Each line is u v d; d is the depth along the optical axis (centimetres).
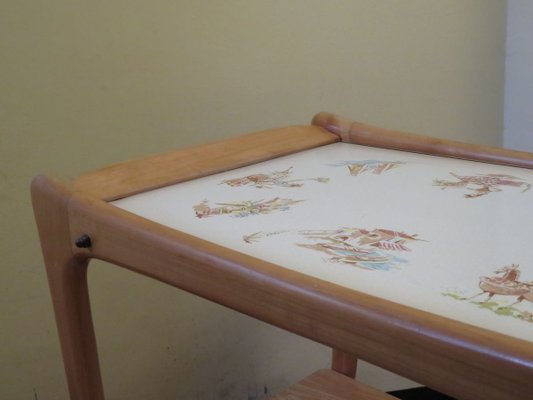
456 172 76
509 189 68
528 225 57
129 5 93
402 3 113
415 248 53
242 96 104
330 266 49
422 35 116
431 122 121
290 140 88
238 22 101
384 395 85
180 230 59
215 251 50
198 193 70
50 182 65
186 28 98
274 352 116
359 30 111
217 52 101
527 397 34
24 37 87
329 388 87
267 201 67
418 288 45
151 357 106
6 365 96
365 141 90
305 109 110
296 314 44
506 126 128
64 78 91
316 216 62
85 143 94
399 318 39
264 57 104
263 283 46
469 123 125
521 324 39
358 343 41
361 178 74
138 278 102
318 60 109
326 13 107
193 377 110
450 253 51
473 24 120
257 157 82
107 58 93
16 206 91
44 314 97
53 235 65
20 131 89
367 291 45
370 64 113
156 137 99
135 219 57
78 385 70
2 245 91
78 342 69
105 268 99
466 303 42
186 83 99
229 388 114
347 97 113
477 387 36
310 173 77
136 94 96
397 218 60
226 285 49
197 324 108
